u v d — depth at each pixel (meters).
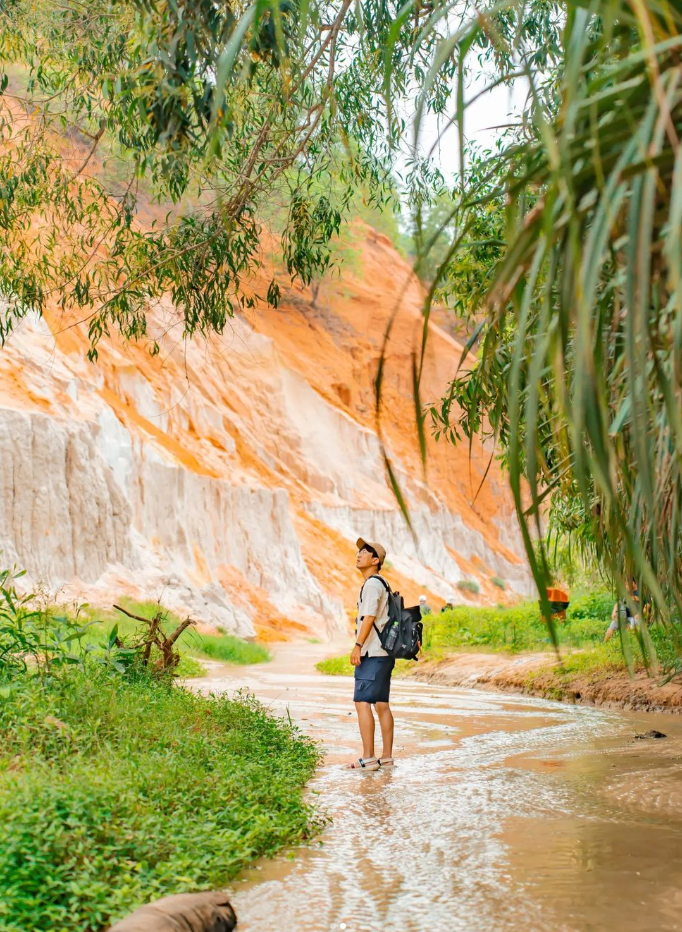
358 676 7.78
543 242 1.89
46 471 30.66
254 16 2.18
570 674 14.33
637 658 13.45
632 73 1.88
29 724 5.47
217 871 4.04
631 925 3.55
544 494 2.00
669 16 1.79
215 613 34.53
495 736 9.58
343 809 5.80
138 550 34.34
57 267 9.16
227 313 8.35
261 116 7.64
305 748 7.74
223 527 41.69
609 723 10.72
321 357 62.28
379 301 68.75
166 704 7.48
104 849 3.83
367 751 7.63
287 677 18.52
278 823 4.93
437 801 6.06
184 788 5.00
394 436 62.84
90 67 7.74
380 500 56.16
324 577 46.94
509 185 2.21
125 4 6.03
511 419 1.91
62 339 38.41
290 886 4.09
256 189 7.44
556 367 1.88
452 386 6.05
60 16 7.76
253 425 52.19
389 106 2.54
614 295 2.46
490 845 4.85
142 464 37.38
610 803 5.97
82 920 3.31
